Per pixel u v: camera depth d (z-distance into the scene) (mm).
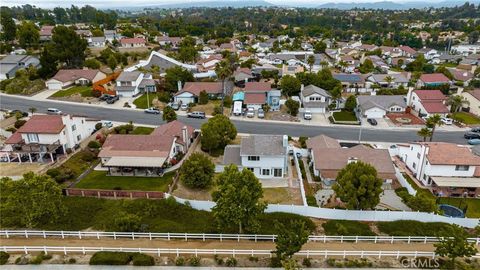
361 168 45312
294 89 102750
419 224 43938
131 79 100438
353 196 43906
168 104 93500
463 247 35406
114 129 74062
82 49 124438
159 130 67750
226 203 39250
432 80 113000
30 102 93438
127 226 41531
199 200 50094
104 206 47219
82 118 68625
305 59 153000
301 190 52812
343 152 58000
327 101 94188
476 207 49844
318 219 45781
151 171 57750
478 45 196125
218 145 66938
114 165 55344
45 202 41875
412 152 60281
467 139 75812
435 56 174375
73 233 41062
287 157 60844
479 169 54656
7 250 38188
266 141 58500
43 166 58781
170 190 51875
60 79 105312
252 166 57094
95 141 66625
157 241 40875
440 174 54625
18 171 57062
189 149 67312
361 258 38125
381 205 49406
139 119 83125
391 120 86438
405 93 102438
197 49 163750
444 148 56531
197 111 89688
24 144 61219
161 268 36188
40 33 163250
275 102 93250
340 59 154125
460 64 158000
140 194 48938
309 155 64562
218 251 38281
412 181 57562
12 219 43938
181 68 112625
